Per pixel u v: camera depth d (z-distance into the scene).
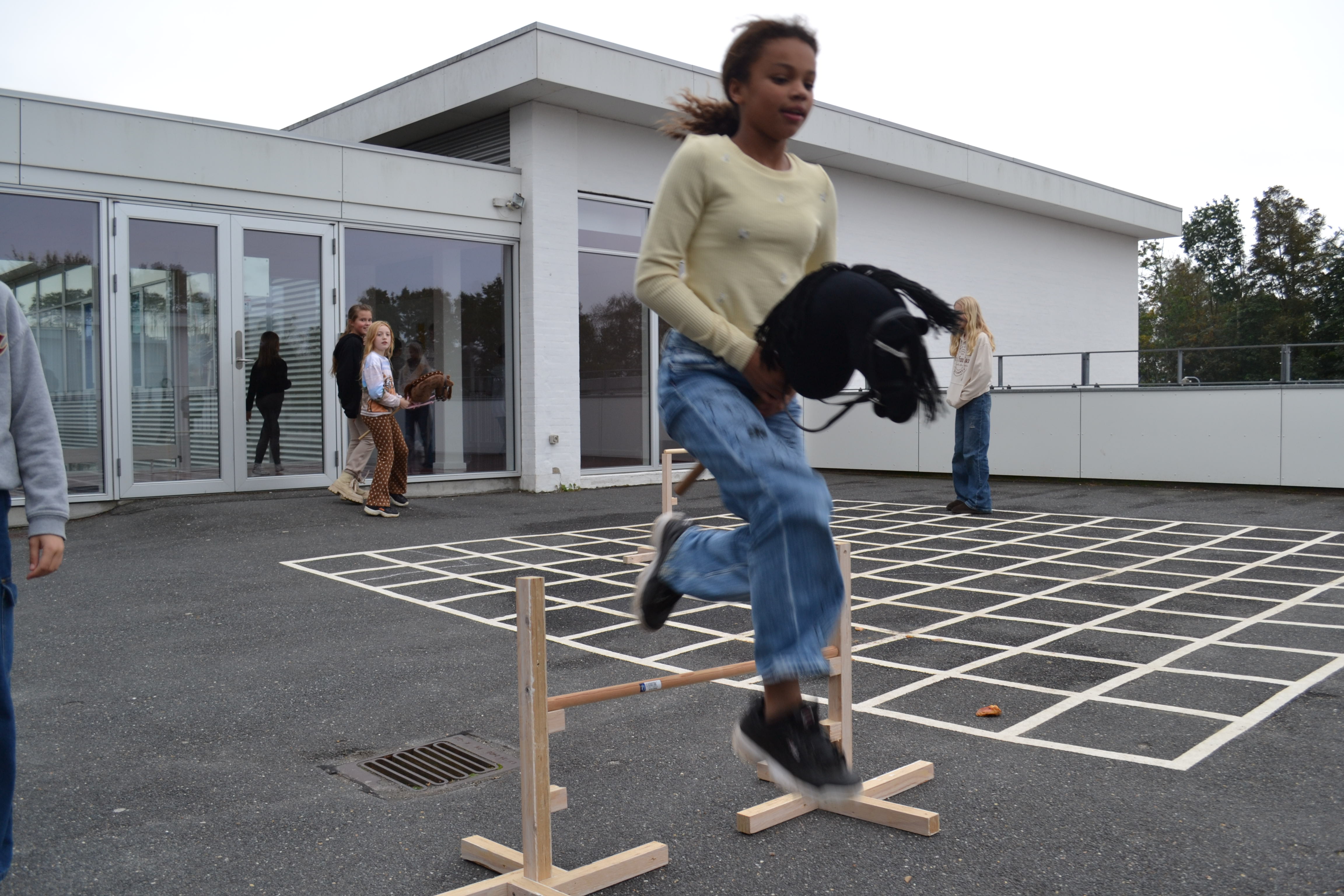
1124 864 2.73
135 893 2.64
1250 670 4.66
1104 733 3.83
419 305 11.84
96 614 5.91
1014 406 14.04
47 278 9.23
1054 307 21.55
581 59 11.89
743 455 2.13
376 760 3.66
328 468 11.03
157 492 9.89
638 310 13.93
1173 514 10.18
